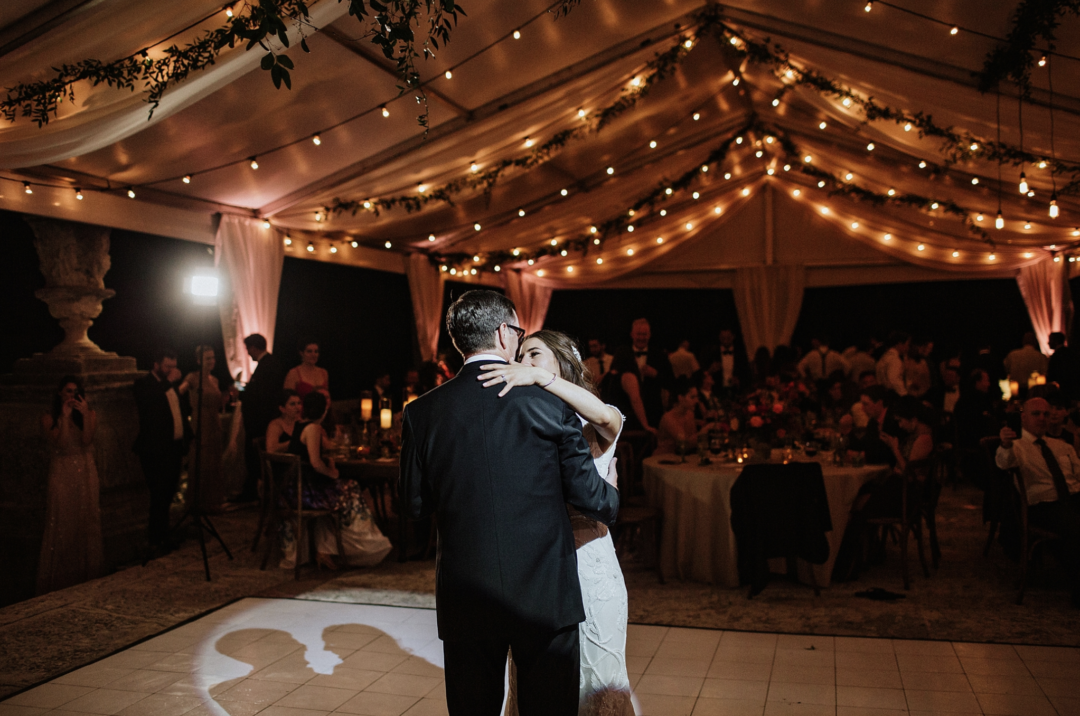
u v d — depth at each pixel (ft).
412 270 36.19
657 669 12.55
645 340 27.17
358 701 11.53
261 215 26.66
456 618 7.04
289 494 18.86
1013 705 10.91
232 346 26.25
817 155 35.45
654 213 40.93
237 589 17.43
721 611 15.52
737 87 30.07
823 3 19.02
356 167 24.53
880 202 34.86
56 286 21.90
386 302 41.16
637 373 23.35
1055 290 37.96
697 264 46.11
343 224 28.40
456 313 7.81
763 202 45.06
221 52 14.99
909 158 30.73
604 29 20.70
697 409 26.25
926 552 20.10
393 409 33.22
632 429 23.13
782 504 16.16
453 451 7.20
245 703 11.51
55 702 11.64
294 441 19.22
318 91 19.16
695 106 30.12
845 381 29.09
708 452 18.88
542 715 7.10
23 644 14.08
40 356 22.06
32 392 21.31
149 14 13.67
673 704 11.21
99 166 20.26
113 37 13.94
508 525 7.03
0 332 23.39
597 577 8.19
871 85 22.49
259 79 17.72
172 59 14.43
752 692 11.57
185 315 28.94
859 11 18.61
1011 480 16.66
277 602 16.46
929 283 45.09
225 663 13.09
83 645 14.01
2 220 23.36
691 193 40.81
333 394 36.96
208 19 14.30
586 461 7.41
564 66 22.03
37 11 13.16
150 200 22.97
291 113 19.92
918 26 18.11
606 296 50.19
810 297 46.91
